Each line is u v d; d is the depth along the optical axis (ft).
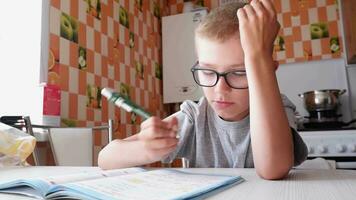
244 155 2.64
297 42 7.39
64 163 3.88
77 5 5.25
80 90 5.15
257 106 1.79
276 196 1.12
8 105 4.41
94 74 5.55
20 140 3.00
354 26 6.30
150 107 7.54
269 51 1.87
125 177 1.48
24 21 4.59
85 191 1.08
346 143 5.51
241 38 1.89
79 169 2.26
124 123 6.34
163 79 7.92
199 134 2.84
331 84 7.09
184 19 7.84
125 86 6.53
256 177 1.69
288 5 7.54
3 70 4.55
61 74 4.79
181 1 8.66
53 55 4.67
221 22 2.19
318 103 6.28
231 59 2.08
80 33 5.27
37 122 4.18
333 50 7.09
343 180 1.46
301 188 1.27
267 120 1.74
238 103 2.17
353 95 6.91
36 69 4.44
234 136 2.67
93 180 1.35
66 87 4.85
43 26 4.54
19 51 4.55
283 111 1.80
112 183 1.28
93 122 5.38
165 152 2.05
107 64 5.96
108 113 5.83
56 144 3.89
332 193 1.14
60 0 4.88
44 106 4.18
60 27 4.84
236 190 1.26
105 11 6.02
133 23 7.07
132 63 6.88
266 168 1.62
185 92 7.63
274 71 1.86
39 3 4.55
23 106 4.33
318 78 7.19
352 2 6.31
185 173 1.79
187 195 1.08
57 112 4.36
